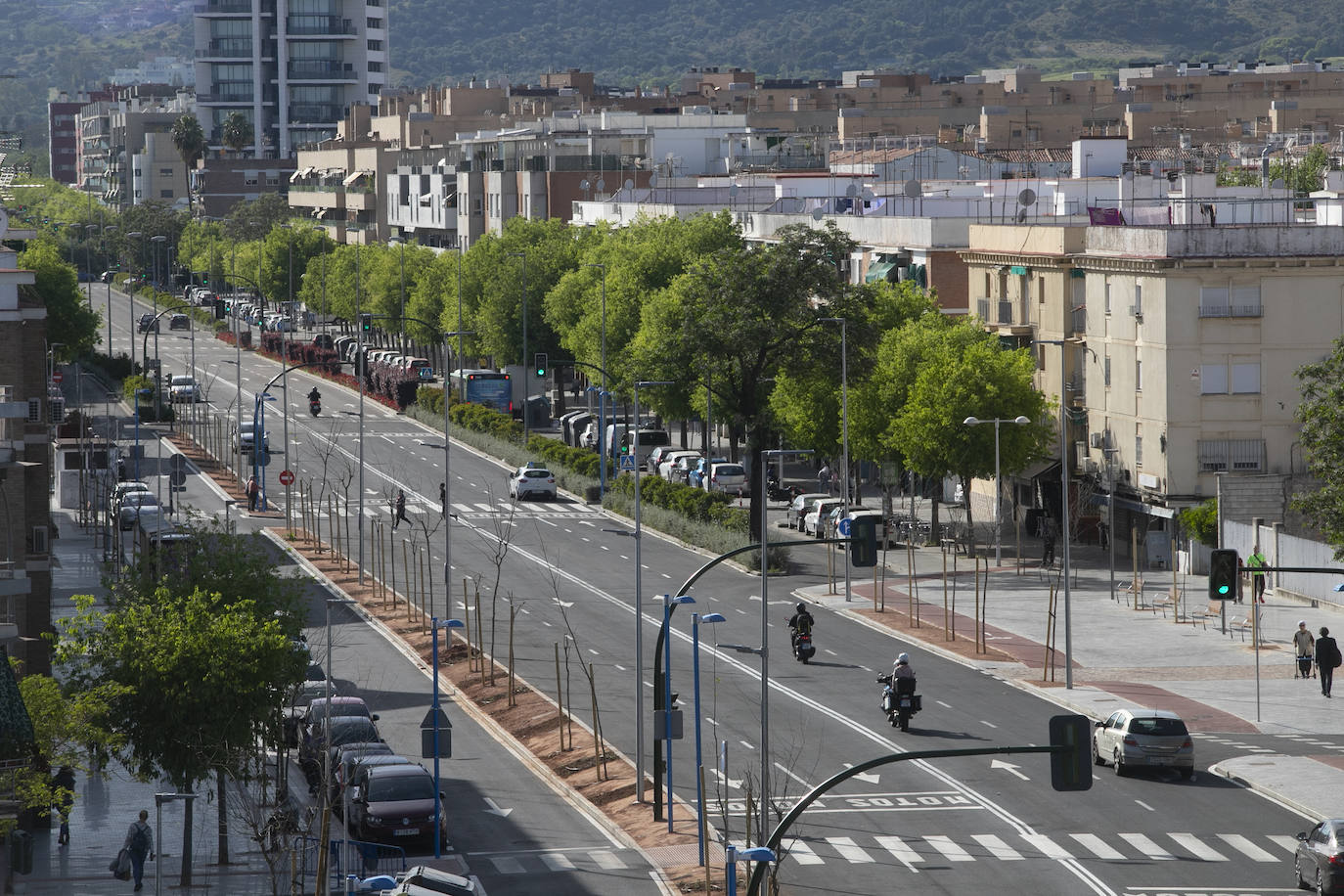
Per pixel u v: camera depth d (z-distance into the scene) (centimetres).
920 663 11212
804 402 15725
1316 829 6706
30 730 6794
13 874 7162
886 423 15412
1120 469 15412
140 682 7400
